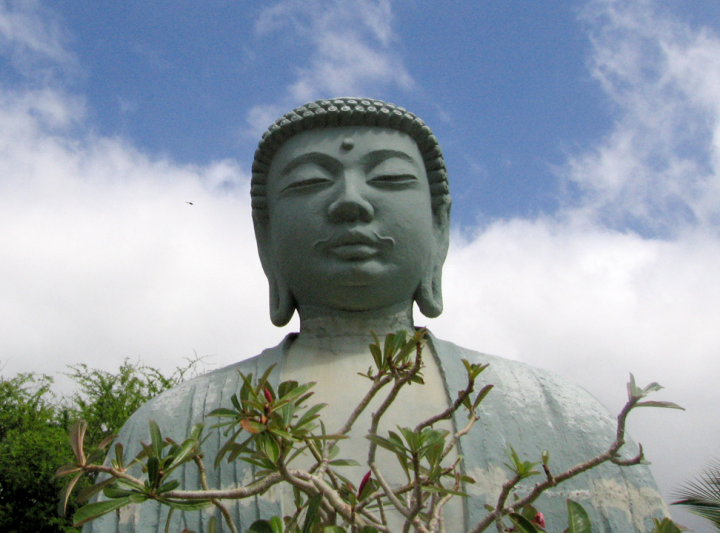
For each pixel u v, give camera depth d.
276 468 3.22
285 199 6.26
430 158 6.67
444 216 6.85
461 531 5.04
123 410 15.37
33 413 15.18
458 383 5.77
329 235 6.00
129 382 15.95
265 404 3.07
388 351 3.54
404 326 6.31
